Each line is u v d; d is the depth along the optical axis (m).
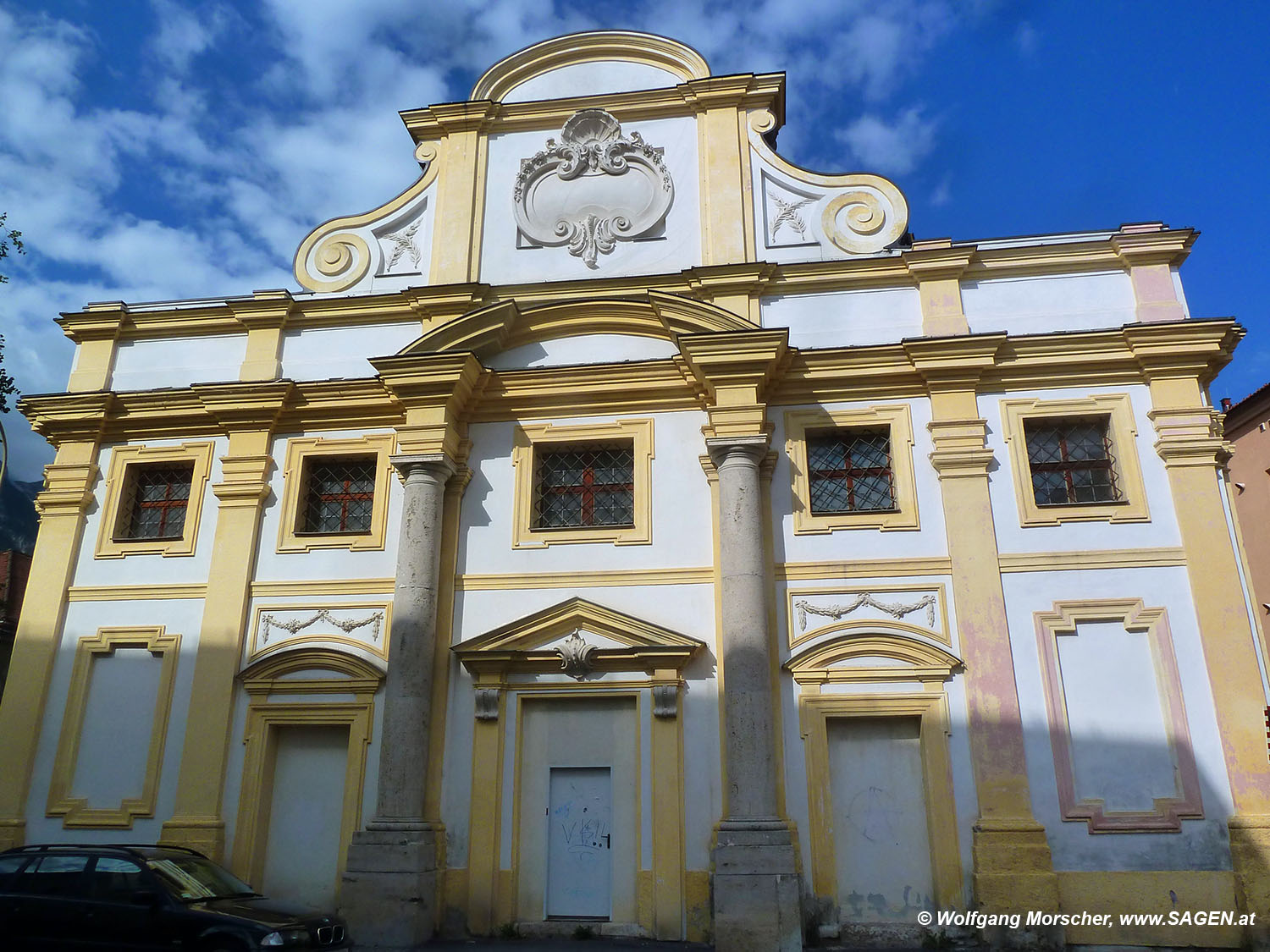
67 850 10.07
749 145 15.75
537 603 13.78
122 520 15.36
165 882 9.72
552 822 13.00
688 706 12.99
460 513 14.39
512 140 16.50
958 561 13.09
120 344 16.38
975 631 12.75
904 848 12.29
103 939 9.37
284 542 14.66
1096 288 14.33
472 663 13.37
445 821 12.98
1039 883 11.58
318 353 15.73
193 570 14.75
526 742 13.34
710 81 15.88
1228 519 12.85
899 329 14.45
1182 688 12.28
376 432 15.06
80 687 14.39
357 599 14.19
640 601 13.55
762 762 12.02
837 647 12.88
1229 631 12.36
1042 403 13.72
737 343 13.66
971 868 11.91
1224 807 11.80
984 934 11.52
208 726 13.76
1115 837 11.85
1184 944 11.38
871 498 13.89
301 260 16.34
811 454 14.20
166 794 13.66
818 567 13.34
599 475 14.64
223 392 15.12
